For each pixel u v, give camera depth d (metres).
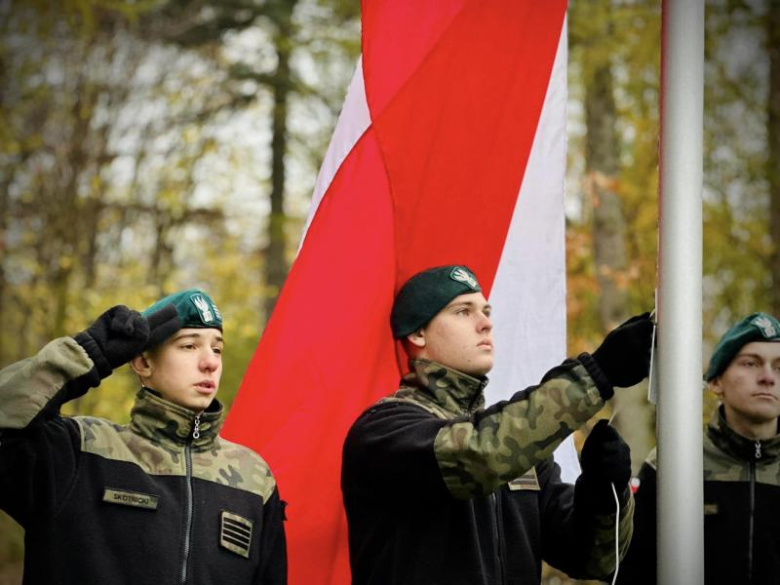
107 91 12.51
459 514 3.89
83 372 3.52
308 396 4.49
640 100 11.38
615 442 3.87
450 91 4.78
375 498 3.95
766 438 4.94
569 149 12.40
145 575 3.65
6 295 12.82
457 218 4.75
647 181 11.62
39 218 12.23
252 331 14.05
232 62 16.03
